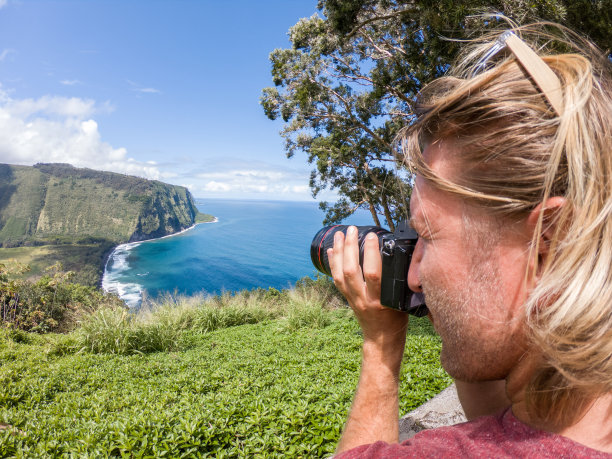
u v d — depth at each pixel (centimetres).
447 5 616
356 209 1839
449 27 616
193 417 348
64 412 453
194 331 1149
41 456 319
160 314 1183
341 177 1723
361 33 1234
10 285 1806
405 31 1052
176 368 701
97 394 538
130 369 700
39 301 1873
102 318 905
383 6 955
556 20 491
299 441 314
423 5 684
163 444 312
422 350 561
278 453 298
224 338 1027
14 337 1102
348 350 723
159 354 856
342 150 1598
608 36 554
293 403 374
